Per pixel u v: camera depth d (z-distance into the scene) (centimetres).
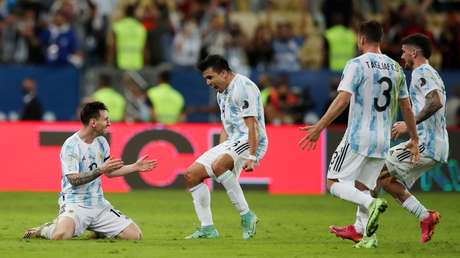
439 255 3588
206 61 4081
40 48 8775
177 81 8538
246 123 4041
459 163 7306
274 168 7288
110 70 8588
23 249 3616
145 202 6238
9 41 9119
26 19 9094
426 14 10125
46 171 7194
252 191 7275
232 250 3659
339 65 9094
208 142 7238
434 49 9200
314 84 8575
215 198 6656
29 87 8212
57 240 3928
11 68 8494
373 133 3653
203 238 4138
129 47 8925
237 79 4069
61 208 4031
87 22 9062
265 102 8150
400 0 10338
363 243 3806
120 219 4050
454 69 9088
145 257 3412
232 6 10119
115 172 3956
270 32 9094
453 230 4716
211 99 8550
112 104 8106
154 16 9081
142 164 3972
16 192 6956
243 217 4100
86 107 3962
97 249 3628
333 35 9050
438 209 5962
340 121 7812
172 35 9138
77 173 3934
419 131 4059
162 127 7212
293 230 4641
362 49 3725
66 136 7200
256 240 4084
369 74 3634
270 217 5369
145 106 8438
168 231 4534
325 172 7281
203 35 9062
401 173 4028
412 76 4059
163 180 7231
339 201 6531
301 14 10031
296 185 7269
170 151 7219
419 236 4397
